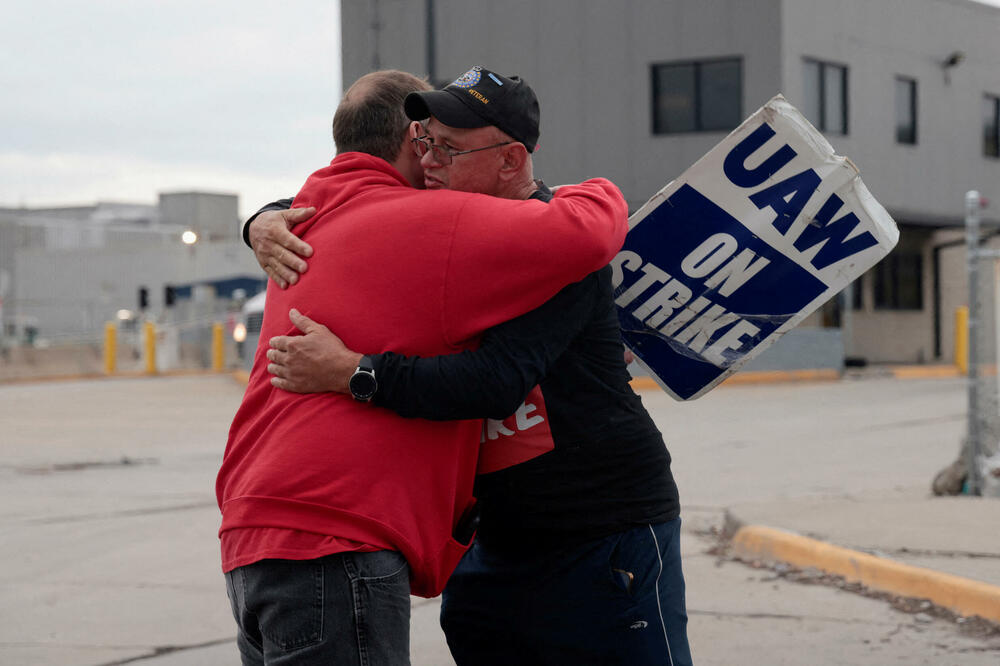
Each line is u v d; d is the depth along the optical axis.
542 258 2.24
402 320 2.26
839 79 24.14
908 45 25.58
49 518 7.94
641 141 24.06
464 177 2.44
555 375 2.46
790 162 2.63
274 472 2.21
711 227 2.69
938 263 28.30
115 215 64.19
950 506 6.89
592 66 24.41
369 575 2.19
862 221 2.63
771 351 22.53
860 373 23.91
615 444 2.49
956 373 25.41
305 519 2.18
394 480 2.23
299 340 2.24
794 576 5.76
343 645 2.18
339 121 2.51
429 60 25.59
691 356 2.79
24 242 56.06
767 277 2.70
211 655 4.76
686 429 13.52
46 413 16.88
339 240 2.32
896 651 4.54
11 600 5.67
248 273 51.78
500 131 2.42
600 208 2.32
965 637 4.69
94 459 11.27
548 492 2.48
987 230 28.17
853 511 6.82
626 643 2.51
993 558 5.50
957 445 11.58
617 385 2.52
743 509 6.98
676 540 2.58
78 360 31.16
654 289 2.75
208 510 8.22
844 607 5.19
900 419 14.41
